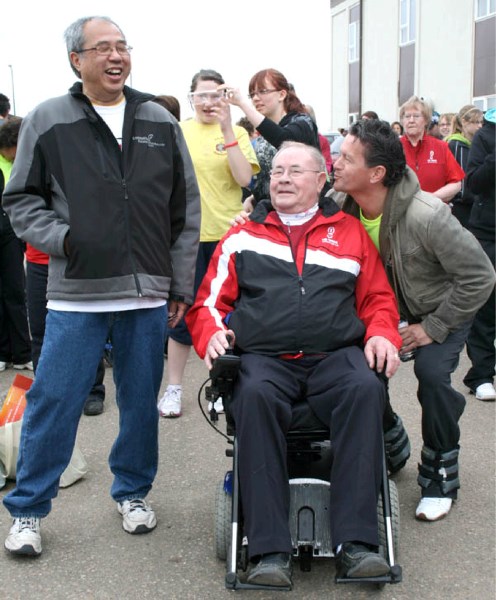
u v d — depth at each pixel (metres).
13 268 5.76
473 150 4.85
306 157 3.12
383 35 21.02
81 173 2.84
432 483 3.39
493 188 4.85
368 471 2.64
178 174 3.10
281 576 2.48
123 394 3.18
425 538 3.19
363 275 3.13
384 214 3.18
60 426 3.00
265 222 3.12
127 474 3.30
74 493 3.66
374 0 21.47
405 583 2.85
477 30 16.34
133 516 3.26
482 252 3.20
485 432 4.32
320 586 2.85
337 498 2.65
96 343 3.00
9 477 3.78
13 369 5.98
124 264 2.90
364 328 3.04
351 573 2.52
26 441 3.01
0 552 3.11
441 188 5.54
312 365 2.98
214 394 2.88
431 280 3.31
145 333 3.07
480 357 4.91
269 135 4.08
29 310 4.59
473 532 3.23
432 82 18.39
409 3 19.41
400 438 3.62
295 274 3.02
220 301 3.12
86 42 2.82
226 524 2.93
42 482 3.04
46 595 2.81
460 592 2.79
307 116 4.24
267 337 2.95
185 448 4.19
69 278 2.88
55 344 2.95
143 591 2.83
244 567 2.82
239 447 2.69
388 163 3.11
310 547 2.79
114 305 2.95
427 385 3.29
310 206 3.14
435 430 3.32
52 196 2.92
